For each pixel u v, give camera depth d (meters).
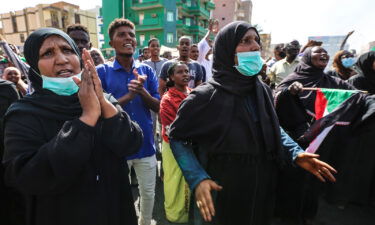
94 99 0.94
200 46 4.57
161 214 2.59
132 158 1.95
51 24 28.56
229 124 1.26
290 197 2.30
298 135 2.11
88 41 2.50
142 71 2.25
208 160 1.34
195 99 1.31
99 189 1.05
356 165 2.55
